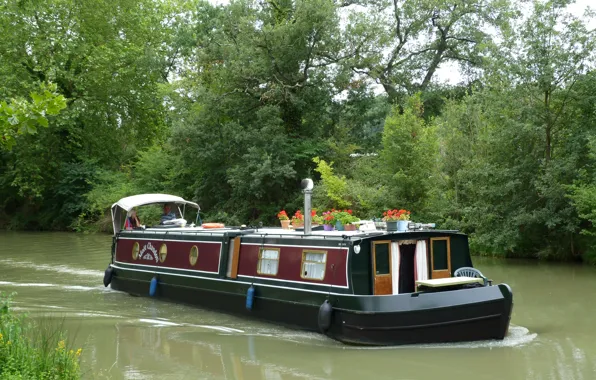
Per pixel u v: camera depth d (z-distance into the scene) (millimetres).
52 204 40344
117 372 8883
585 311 12625
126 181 37562
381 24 29562
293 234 11836
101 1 35781
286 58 28406
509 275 17359
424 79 36750
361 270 10469
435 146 23594
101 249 26391
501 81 20875
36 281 17672
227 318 12570
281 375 8641
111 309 13672
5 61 34250
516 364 8914
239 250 12758
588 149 19422
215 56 29531
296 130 30484
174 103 33312
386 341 9914
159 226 16812
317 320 10789
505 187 20438
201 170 31469
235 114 29531
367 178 26109
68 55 35344
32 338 9500
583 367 8742
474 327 10000
